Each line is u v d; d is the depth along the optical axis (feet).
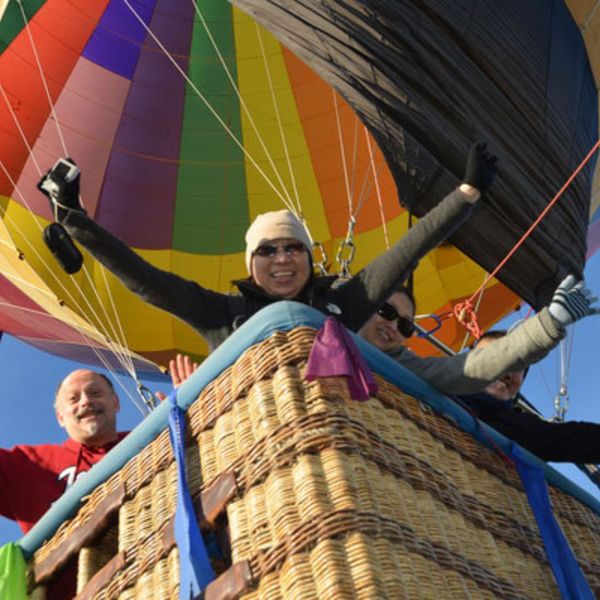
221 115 39.68
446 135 24.35
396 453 12.89
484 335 20.74
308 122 39.50
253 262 15.06
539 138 25.84
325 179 39.37
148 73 39.65
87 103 39.34
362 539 11.66
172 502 13.53
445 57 24.89
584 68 28.55
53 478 20.63
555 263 25.27
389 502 12.24
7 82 38.93
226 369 13.53
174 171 39.73
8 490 20.47
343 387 12.84
